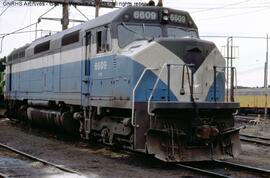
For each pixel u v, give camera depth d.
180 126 11.90
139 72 12.09
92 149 15.20
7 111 26.69
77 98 15.70
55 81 17.98
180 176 10.66
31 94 21.42
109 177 10.45
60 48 17.48
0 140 17.89
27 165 12.04
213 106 11.90
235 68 12.81
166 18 13.49
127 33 13.17
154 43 12.25
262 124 30.36
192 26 14.05
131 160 12.91
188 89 12.36
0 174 10.53
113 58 13.15
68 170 11.03
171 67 12.27
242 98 55.00
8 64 26.36
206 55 12.67
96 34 14.27
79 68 15.57
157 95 12.14
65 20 31.50
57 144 16.58
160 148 11.63
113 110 13.59
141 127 11.90
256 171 11.27
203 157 11.85
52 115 18.39
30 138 18.55
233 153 12.30
